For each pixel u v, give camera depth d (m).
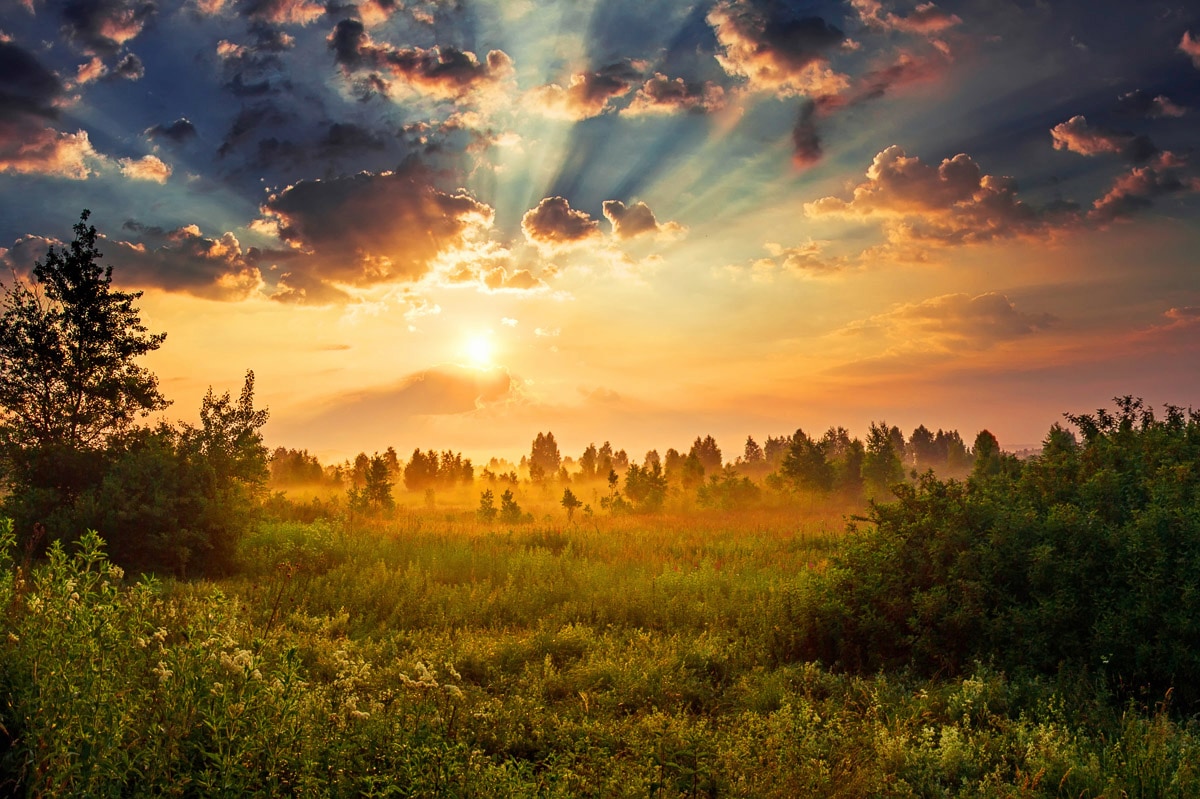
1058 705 7.28
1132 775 5.44
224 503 16.11
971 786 5.51
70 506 16.03
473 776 4.96
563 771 5.34
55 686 4.01
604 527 30.56
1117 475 9.80
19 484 16.11
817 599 10.12
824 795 5.32
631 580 14.25
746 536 25.09
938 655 8.84
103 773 3.80
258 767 4.20
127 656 4.58
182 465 16.48
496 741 6.23
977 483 10.94
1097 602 8.26
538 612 12.12
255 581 14.20
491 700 7.16
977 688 7.41
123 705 4.12
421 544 18.83
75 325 17.94
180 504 15.62
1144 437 11.25
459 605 12.01
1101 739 6.41
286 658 4.81
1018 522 9.27
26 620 4.41
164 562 15.08
